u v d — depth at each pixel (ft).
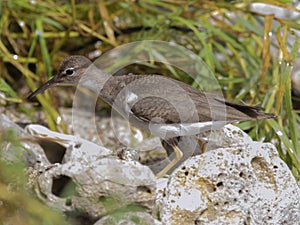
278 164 28.32
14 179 27.99
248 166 27.61
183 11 47.21
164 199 27.04
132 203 27.14
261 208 27.68
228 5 45.88
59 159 34.32
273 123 36.19
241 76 45.91
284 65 38.86
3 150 30.07
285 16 49.88
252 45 47.03
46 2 46.88
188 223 26.96
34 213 26.91
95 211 27.14
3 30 46.39
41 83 44.55
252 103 40.86
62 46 47.98
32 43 45.50
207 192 27.04
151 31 46.68
